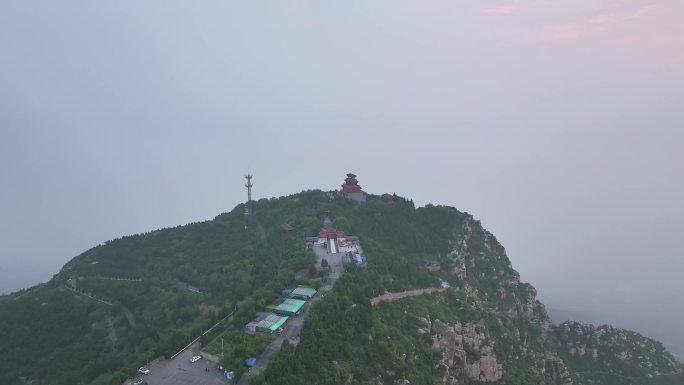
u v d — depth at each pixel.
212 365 147.38
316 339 142.75
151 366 148.62
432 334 187.75
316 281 194.88
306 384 127.38
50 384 199.50
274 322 161.62
